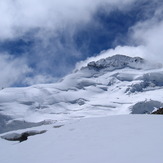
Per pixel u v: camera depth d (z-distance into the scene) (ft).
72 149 47.14
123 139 47.29
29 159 45.88
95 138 53.98
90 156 38.40
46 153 48.08
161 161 28.40
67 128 75.41
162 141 39.83
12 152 57.57
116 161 32.37
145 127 56.03
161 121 62.39
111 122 71.92
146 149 36.01
